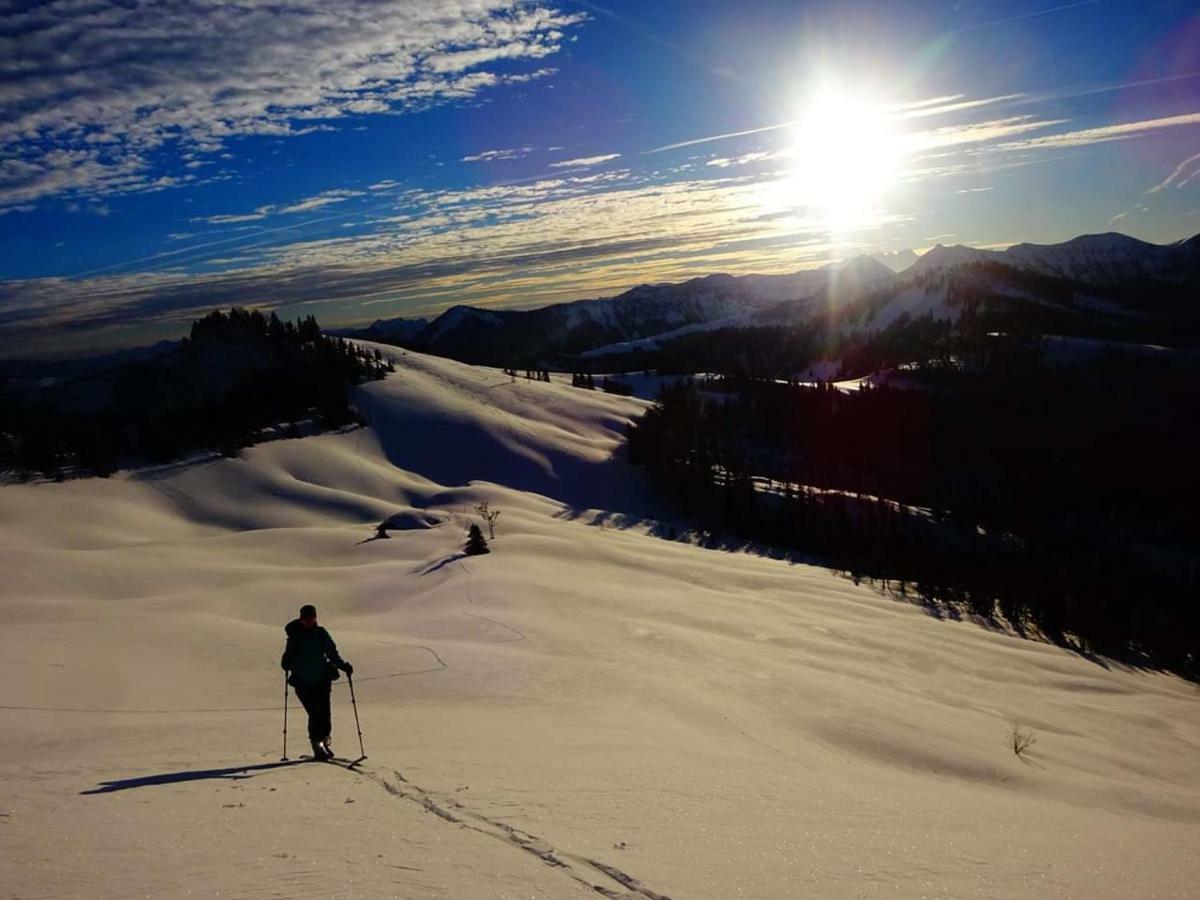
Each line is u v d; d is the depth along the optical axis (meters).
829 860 8.73
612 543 92.25
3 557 73.25
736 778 13.75
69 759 14.00
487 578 58.00
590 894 7.16
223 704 24.56
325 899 6.79
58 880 7.22
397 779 11.66
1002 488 190.00
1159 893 8.80
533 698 26.09
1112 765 33.12
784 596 71.06
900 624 65.38
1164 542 168.38
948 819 12.03
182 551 88.69
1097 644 88.94
